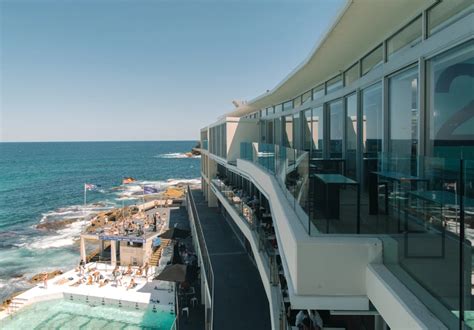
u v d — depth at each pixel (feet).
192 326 59.31
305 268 13.93
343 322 22.85
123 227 98.27
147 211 147.64
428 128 18.95
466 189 8.65
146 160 509.76
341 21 22.29
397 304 10.93
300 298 13.79
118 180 298.97
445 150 17.33
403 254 11.98
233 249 67.51
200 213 100.42
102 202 199.41
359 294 13.69
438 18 18.51
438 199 9.92
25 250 110.42
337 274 13.79
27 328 61.57
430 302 10.14
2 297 76.23
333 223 15.51
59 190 244.42
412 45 21.31
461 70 16.42
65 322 63.41
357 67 31.09
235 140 74.02
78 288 74.64
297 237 14.70
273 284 31.73
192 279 67.72
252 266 57.77
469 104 15.87
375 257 13.60
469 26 15.57
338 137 35.76
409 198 11.84
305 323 24.07
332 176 17.34
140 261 88.38
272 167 34.60
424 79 19.27
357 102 29.55
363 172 28.09
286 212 20.61
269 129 70.95
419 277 10.81
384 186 14.44
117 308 68.13
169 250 97.25
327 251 13.80
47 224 145.69
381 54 26.02
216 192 89.10
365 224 15.34
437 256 9.86
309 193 15.90
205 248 66.49
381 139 25.20
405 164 12.43
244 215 52.75
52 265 96.53
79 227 140.77
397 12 20.85
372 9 20.58
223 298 45.34
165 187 246.68
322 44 27.04
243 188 65.82
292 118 56.03
